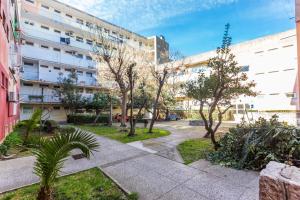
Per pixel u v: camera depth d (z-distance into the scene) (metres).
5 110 8.40
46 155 3.21
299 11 7.94
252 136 6.03
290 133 5.39
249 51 22.33
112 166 5.91
